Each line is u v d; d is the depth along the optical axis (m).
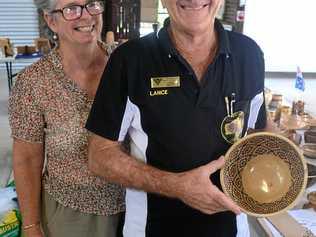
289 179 0.98
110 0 3.42
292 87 5.92
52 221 1.43
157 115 1.03
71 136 1.31
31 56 4.45
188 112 1.02
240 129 1.07
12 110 1.35
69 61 1.31
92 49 1.30
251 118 1.15
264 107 1.18
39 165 1.44
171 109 1.02
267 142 1.00
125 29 3.56
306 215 1.38
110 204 1.38
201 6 0.98
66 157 1.34
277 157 1.01
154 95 1.02
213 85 1.03
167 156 1.05
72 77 1.32
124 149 1.12
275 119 2.28
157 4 3.64
